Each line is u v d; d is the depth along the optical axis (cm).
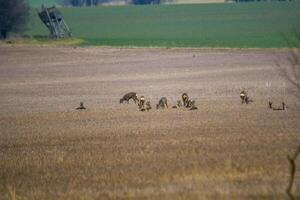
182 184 8306
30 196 8344
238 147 11156
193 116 15675
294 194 7350
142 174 9112
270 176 8619
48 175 9612
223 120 14788
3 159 11175
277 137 12162
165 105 17888
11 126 15662
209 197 7444
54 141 13062
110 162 10288
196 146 11388
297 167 9219
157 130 13625
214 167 9300
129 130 13850
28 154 11625
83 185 8738
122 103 19475
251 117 15200
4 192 8744
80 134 13750
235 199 7306
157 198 7612
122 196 7844
